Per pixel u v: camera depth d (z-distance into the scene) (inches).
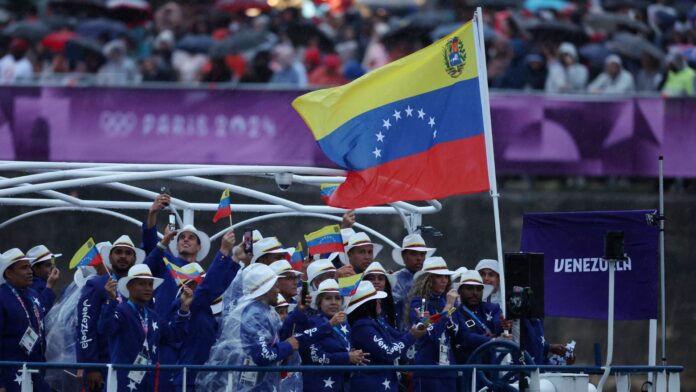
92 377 1334.9
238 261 1448.1
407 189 1510.8
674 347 2513.5
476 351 1360.7
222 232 1808.6
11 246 2556.6
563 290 1577.3
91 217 2573.8
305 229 2566.4
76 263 1434.5
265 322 1277.1
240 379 1293.1
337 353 1337.4
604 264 1553.9
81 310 1355.8
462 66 1541.6
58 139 2415.1
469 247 2573.8
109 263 1489.9
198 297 1355.8
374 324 1379.2
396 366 1298.0
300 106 1534.2
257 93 2420.0
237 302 1358.3
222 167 1429.6
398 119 1528.1
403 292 1579.7
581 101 2468.0
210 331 1365.7
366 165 1508.4
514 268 1326.3
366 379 1349.7
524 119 2465.6
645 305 1521.9
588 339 2509.8
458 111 1534.2
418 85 1537.9
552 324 2519.7
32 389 1338.6
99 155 2412.6
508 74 2630.4
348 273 1464.1
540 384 1375.5
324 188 1802.4
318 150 2411.4
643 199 2576.3
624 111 2463.1
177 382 1333.7
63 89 2420.0
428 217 2588.6
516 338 1489.9
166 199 1491.1
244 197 2576.3
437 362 1460.4
